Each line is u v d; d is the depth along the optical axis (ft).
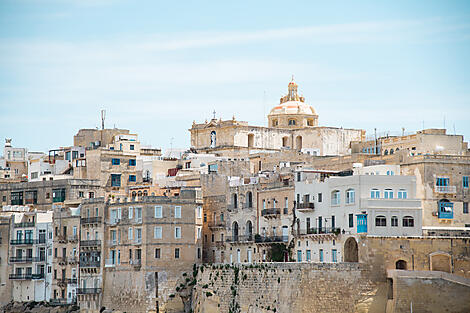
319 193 557.74
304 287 520.01
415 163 560.20
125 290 612.29
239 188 618.03
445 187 556.51
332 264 513.86
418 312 502.38
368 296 511.81
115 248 624.18
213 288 582.76
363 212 521.65
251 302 550.77
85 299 634.43
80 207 654.53
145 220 606.96
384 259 516.32
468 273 525.34
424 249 521.24
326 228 546.67
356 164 584.40
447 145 627.87
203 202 640.58
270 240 588.09
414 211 525.34
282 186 588.50
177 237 609.83
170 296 601.62
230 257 617.21
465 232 536.01
